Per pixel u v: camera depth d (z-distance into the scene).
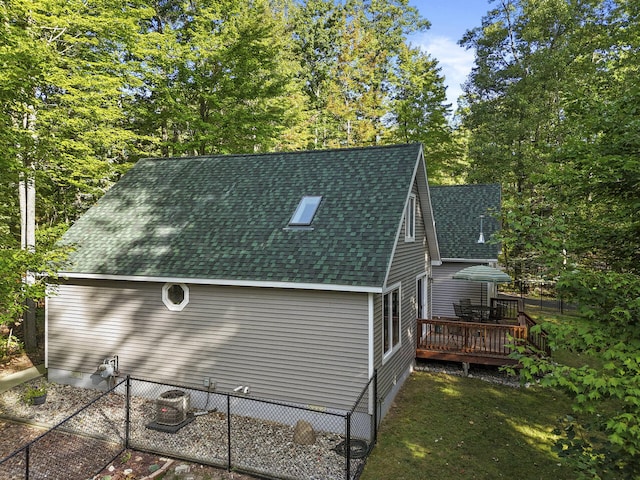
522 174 27.38
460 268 18.75
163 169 14.54
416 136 27.97
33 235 14.64
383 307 10.05
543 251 6.43
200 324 10.47
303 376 9.55
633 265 7.52
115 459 8.15
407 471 7.81
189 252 10.91
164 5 22.39
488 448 8.69
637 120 7.36
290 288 9.48
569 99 9.21
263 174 12.94
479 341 14.33
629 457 4.96
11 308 8.95
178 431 9.24
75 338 11.78
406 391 11.69
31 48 10.59
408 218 12.80
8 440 8.91
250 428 9.44
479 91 32.66
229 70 20.36
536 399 11.20
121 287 11.23
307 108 33.12
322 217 10.66
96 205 13.56
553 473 7.80
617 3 22.86
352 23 35.69
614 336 5.57
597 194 7.97
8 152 9.56
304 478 7.51
